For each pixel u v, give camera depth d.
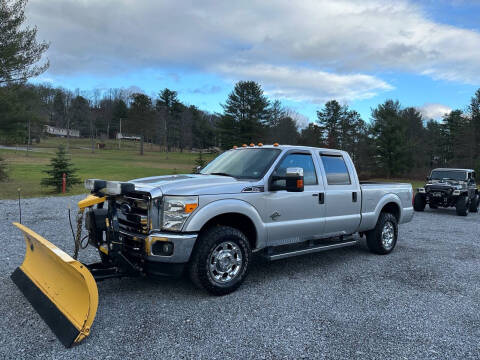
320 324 3.75
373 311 4.12
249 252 4.59
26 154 62.41
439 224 11.08
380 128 47.56
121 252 4.07
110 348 3.16
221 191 4.36
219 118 60.19
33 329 3.48
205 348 3.21
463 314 4.10
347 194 5.89
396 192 6.96
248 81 57.22
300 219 5.19
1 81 20.28
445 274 5.63
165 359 3.02
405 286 5.01
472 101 53.19
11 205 12.03
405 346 3.34
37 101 23.39
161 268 4.05
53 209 11.23
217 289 4.32
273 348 3.24
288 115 66.31
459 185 13.88
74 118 120.88
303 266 5.89
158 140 111.12
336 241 6.04
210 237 4.23
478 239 8.70
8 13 19.73
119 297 4.33
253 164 5.11
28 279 4.31
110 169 40.59
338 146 54.81
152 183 4.39
